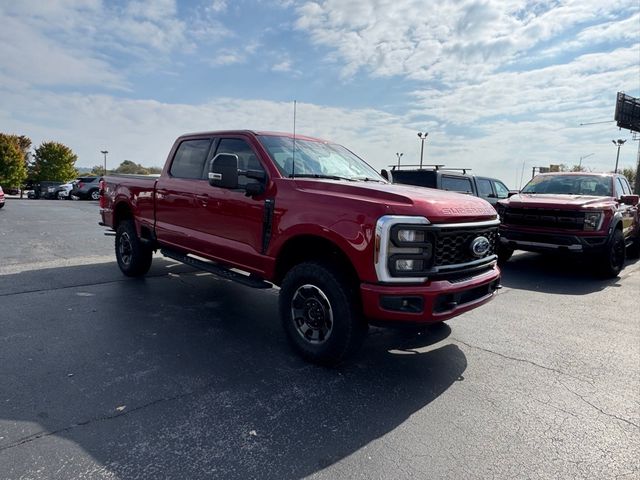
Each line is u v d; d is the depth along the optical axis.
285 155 4.45
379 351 4.09
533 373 3.70
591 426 2.88
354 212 3.37
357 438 2.66
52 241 9.98
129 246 6.46
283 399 3.11
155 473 2.26
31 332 4.20
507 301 6.05
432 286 3.29
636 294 6.56
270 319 4.91
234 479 2.24
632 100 41.06
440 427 2.82
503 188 12.93
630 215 9.10
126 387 3.18
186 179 5.27
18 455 2.35
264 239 4.09
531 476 2.36
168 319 4.76
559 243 7.46
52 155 65.31
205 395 3.12
